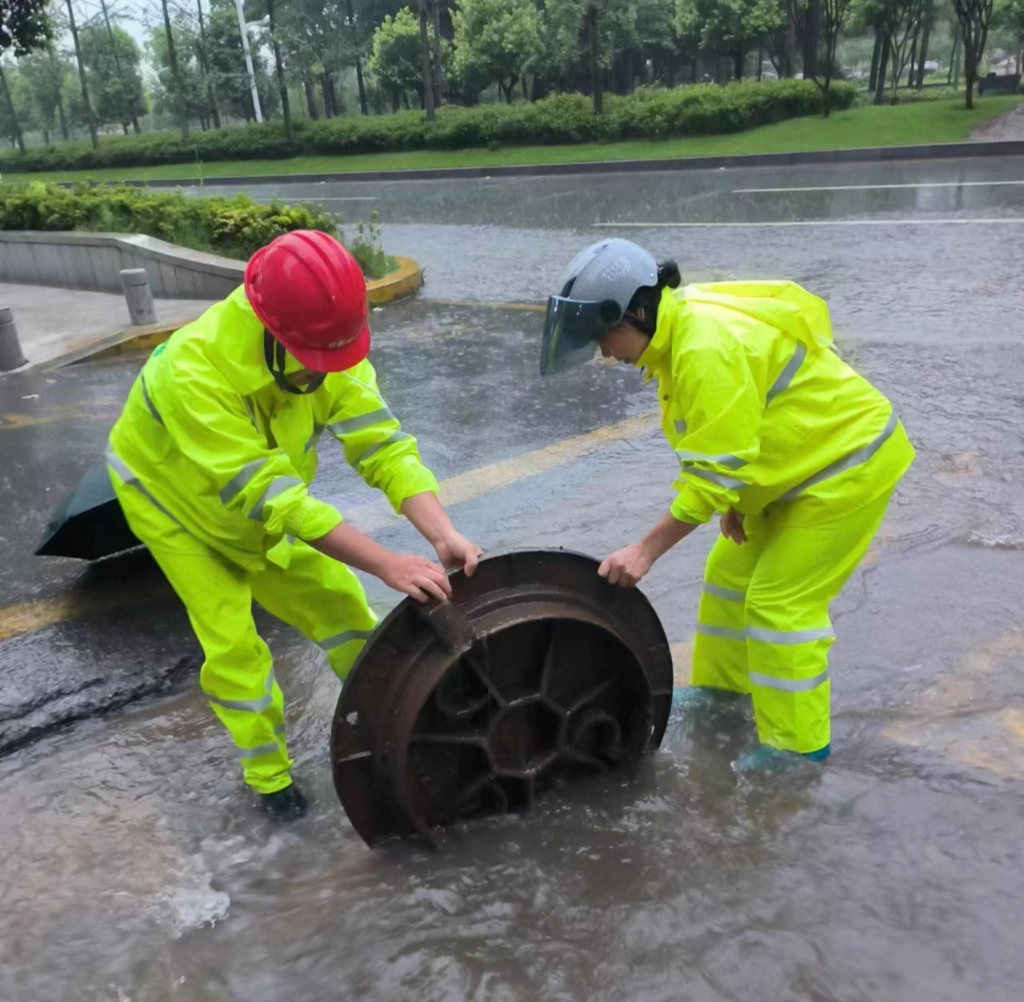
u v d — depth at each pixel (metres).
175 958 2.21
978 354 6.65
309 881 2.44
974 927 2.12
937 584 3.74
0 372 8.42
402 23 40.97
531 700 2.47
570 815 2.58
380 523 4.72
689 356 2.41
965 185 15.30
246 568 2.66
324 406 2.66
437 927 2.23
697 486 2.41
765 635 2.67
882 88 30.44
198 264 10.97
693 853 2.42
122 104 52.56
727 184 18.34
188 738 3.18
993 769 2.69
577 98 29.14
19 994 2.14
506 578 2.46
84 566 4.49
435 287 11.26
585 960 2.10
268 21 36.47
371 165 30.05
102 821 2.76
